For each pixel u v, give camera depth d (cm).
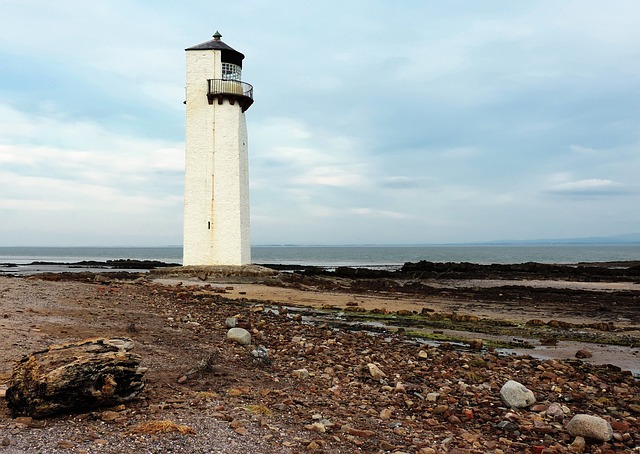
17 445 655
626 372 1501
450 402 1113
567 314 2856
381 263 12375
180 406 869
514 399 1095
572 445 865
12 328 1327
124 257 15950
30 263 9888
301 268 8775
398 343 1808
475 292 4006
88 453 652
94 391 797
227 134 4078
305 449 746
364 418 948
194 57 4094
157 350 1300
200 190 4062
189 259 4053
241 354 1380
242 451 711
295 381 1180
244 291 3306
